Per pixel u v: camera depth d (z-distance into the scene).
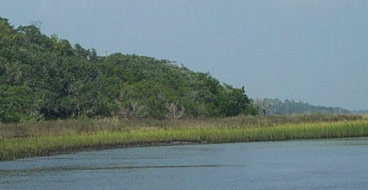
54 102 177.62
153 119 180.12
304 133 167.38
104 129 155.62
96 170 100.06
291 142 158.25
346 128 170.25
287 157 118.25
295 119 177.75
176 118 189.00
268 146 145.75
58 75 191.62
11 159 116.25
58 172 97.06
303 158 115.88
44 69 189.88
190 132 158.00
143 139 150.75
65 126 149.25
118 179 89.25
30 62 192.25
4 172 97.06
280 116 178.75
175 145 152.62
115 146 144.62
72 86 188.38
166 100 196.75
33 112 167.62
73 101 181.75
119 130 157.88
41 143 127.00
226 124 170.50
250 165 105.94
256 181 85.75
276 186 81.00
